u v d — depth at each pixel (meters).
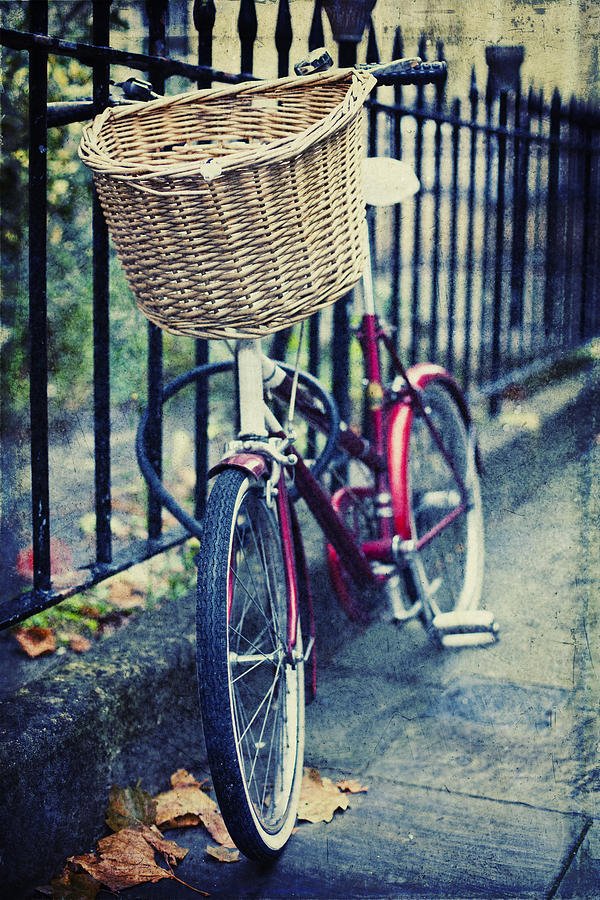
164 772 2.35
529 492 3.62
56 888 1.94
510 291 4.79
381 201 2.41
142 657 2.40
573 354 4.43
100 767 2.13
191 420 3.94
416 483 3.04
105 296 2.49
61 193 3.71
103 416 2.51
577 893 1.95
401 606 2.83
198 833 2.19
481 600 3.09
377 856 2.08
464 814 2.20
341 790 2.30
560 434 3.84
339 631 2.88
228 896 1.96
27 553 3.10
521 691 2.67
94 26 2.33
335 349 3.52
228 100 2.05
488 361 4.57
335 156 1.76
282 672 2.19
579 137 4.81
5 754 1.90
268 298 1.76
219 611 1.81
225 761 1.80
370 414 2.78
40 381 2.23
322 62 2.05
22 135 3.41
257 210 1.68
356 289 3.59
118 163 1.73
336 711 2.61
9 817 1.87
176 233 1.72
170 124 2.05
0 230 3.42
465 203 4.73
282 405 2.65
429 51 4.54
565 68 4.72
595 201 4.82
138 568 3.29
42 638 2.88
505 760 2.39
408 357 4.25
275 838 2.02
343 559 2.67
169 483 3.70
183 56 4.11
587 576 2.59
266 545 2.20
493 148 4.77
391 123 4.05
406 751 2.45
